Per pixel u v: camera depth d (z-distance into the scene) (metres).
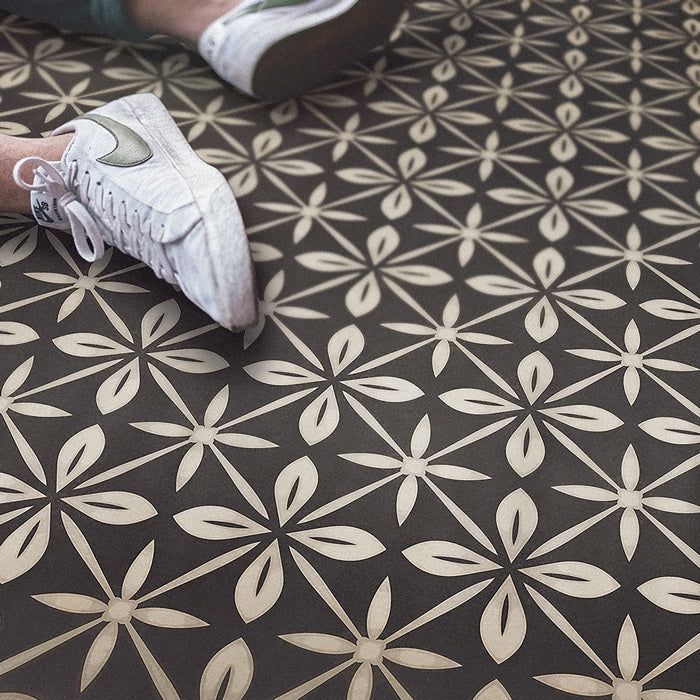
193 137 1.75
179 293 1.43
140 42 1.97
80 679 0.97
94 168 1.38
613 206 1.70
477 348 1.39
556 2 2.33
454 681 1.01
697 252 1.61
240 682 0.98
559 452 1.25
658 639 1.06
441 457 1.23
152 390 1.27
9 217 1.53
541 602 1.09
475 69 2.04
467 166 1.76
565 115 1.93
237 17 1.73
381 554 1.12
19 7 1.90
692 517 1.19
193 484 1.17
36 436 1.20
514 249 1.58
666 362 1.40
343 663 1.01
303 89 1.85
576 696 1.00
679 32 2.26
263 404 1.27
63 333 1.34
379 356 1.37
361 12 1.78
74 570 1.06
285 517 1.14
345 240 1.57
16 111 1.76
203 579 1.07
